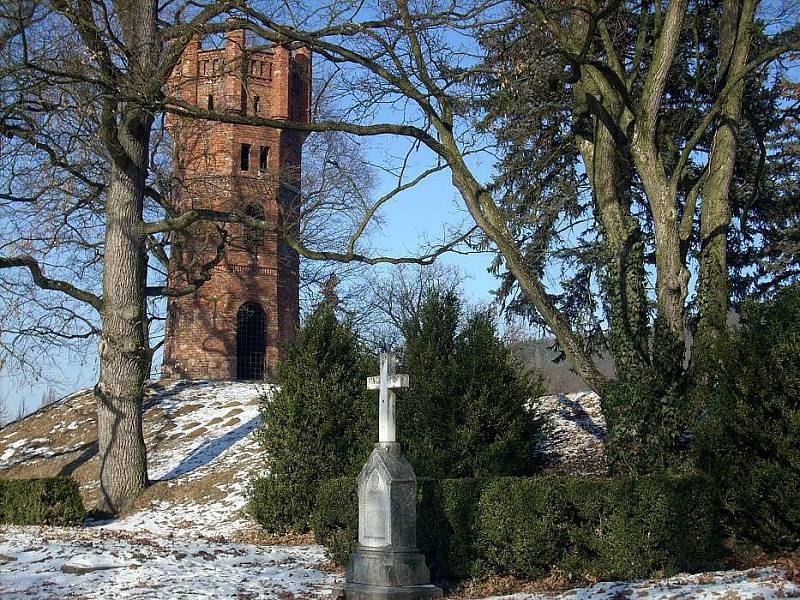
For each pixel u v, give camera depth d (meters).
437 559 12.52
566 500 11.86
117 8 19.92
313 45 16.66
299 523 18.30
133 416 22.56
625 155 19.22
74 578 11.80
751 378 11.78
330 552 14.50
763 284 22.88
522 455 16.84
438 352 17.38
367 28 16.50
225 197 31.97
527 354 43.69
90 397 32.97
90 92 18.77
